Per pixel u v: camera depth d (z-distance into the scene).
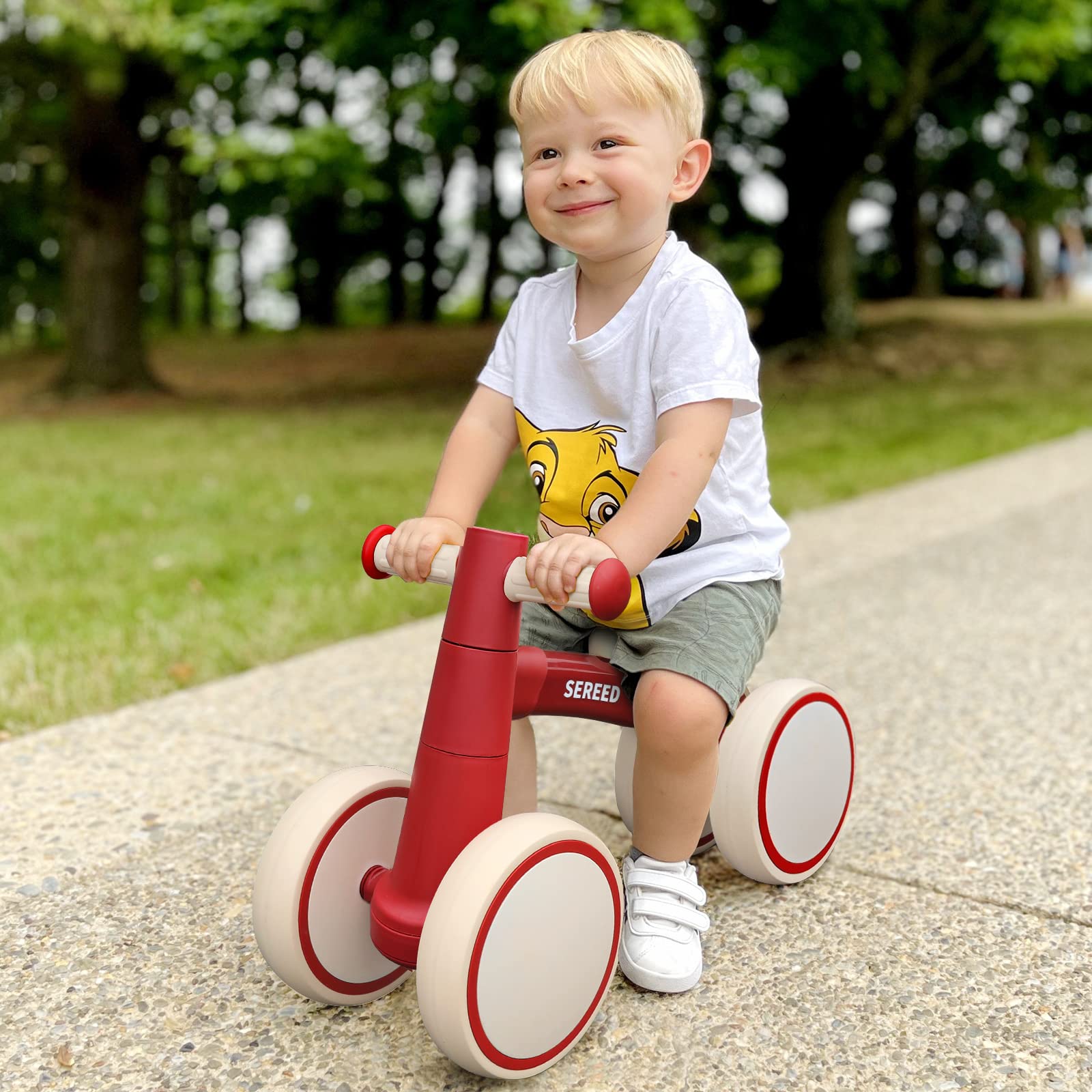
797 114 11.24
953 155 13.73
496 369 1.84
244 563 4.39
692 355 1.61
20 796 2.37
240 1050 1.57
